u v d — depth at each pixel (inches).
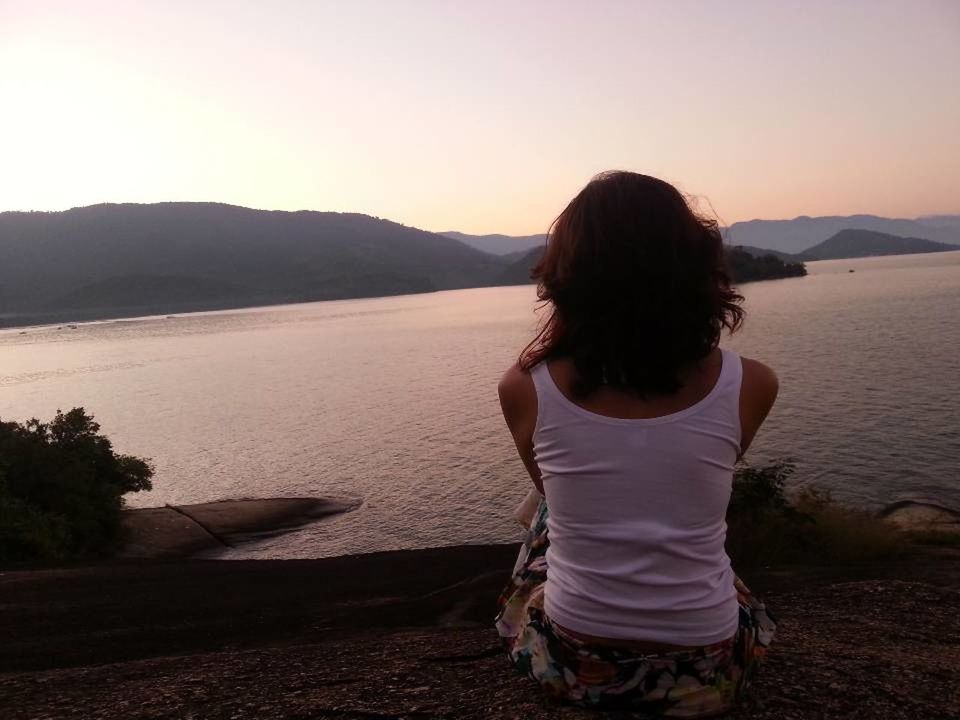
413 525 1172.5
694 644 67.0
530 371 69.3
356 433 2026.3
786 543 481.4
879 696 92.1
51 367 5004.9
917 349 2507.4
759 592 300.8
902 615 181.0
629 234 64.1
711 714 69.4
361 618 303.9
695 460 64.0
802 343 2938.0
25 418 2746.1
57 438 995.3
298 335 6801.2
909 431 1363.2
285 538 1117.7
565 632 70.2
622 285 63.4
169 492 1508.4
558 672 71.4
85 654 271.3
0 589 434.3
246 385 3412.9
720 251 68.3
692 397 65.0
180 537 1088.2
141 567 551.8
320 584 448.1
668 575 65.5
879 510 920.3
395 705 100.2
